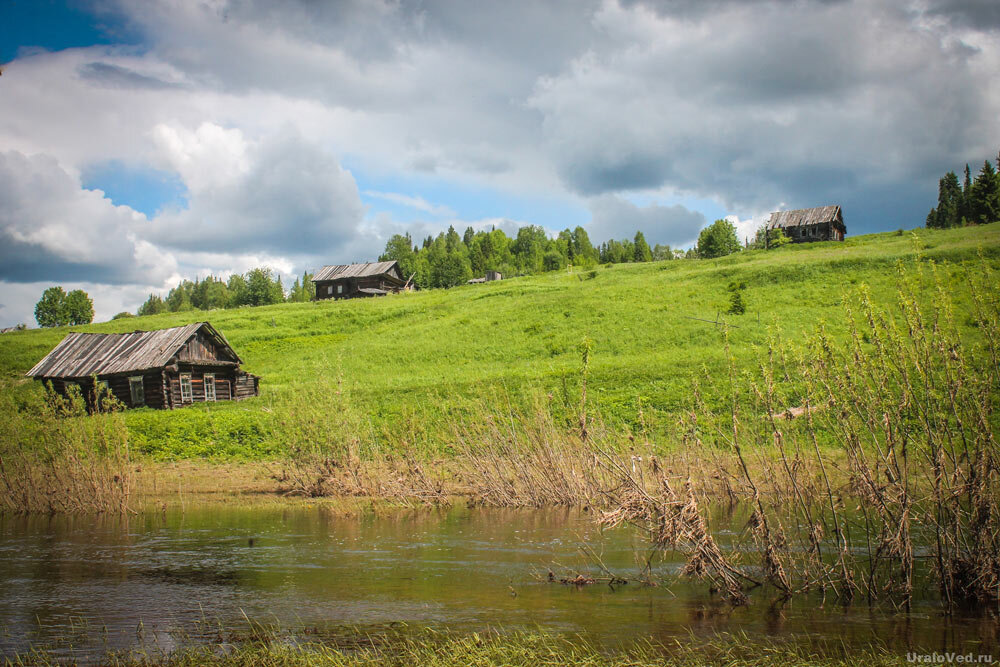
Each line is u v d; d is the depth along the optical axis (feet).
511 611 28.12
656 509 30.81
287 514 54.29
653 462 32.89
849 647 23.26
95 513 56.39
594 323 158.61
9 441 61.93
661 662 22.08
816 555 30.71
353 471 63.77
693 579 32.27
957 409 28.81
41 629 27.04
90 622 27.86
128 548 41.96
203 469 77.10
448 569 35.40
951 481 28.94
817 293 155.22
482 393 79.61
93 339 141.38
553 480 56.65
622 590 31.07
